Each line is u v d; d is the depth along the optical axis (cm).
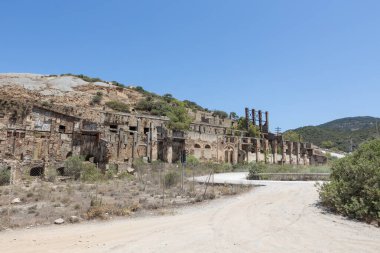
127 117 6594
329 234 1181
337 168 1783
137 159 5353
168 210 1762
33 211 1605
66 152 4850
